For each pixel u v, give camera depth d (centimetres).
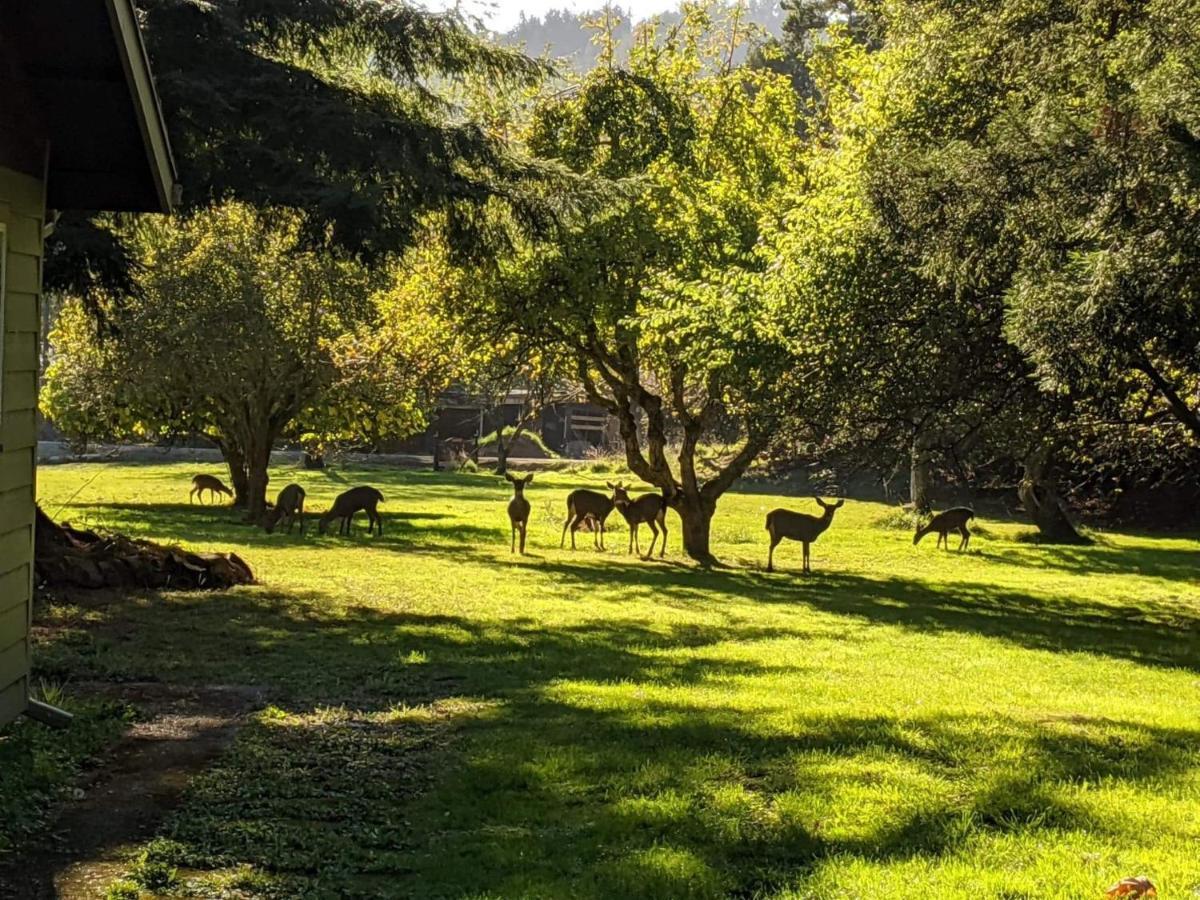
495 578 1731
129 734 698
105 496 3067
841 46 2227
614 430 5369
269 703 801
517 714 786
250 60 1175
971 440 1823
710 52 2319
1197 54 1005
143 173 705
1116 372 1240
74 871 482
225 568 1419
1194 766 682
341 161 1184
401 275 2258
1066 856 516
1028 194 1105
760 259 2012
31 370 654
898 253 1380
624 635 1221
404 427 2722
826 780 627
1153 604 1905
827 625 1411
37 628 1048
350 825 550
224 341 2105
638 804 579
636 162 2073
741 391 1914
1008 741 729
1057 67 1278
